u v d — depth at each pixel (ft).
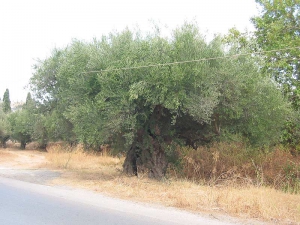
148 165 42.86
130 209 26.30
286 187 40.81
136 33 41.16
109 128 37.73
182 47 35.58
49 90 58.18
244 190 34.35
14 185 37.96
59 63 55.31
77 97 40.91
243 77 37.73
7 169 56.39
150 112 38.78
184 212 25.70
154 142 42.60
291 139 55.98
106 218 23.12
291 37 55.62
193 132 44.19
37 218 22.74
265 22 61.05
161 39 36.68
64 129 61.67
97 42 42.86
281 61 50.93
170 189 35.91
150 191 34.60
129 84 36.76
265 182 41.75
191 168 48.85
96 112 37.83
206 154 51.13
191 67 34.50
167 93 34.88
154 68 34.45
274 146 54.90
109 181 41.04
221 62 36.99
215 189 36.55
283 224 23.12
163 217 23.89
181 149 51.06
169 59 35.29
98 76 36.76
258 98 40.42
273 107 41.29
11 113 149.48
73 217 23.20
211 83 35.22
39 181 42.32
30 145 167.63
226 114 40.52
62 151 84.38
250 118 42.04
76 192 33.94
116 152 50.42
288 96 51.49
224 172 45.57
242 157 49.01
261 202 27.09
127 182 39.17
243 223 23.07
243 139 48.37
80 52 41.96
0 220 22.09
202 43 36.86
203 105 34.19
